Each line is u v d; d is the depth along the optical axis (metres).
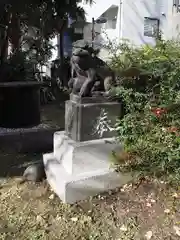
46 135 5.00
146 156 2.95
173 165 2.87
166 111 3.05
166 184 2.85
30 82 5.43
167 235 2.27
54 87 8.59
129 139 2.98
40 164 3.33
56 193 2.89
